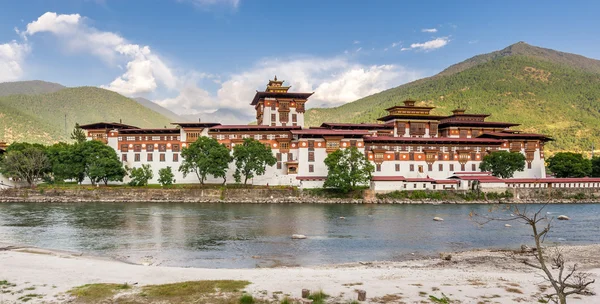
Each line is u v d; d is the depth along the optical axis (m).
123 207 102.38
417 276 39.16
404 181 123.31
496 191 123.44
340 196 118.50
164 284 34.56
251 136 136.38
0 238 61.19
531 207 108.56
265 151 124.06
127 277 37.50
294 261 48.78
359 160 120.75
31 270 39.09
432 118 159.75
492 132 154.25
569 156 147.38
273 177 131.25
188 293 31.89
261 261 48.59
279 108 150.75
